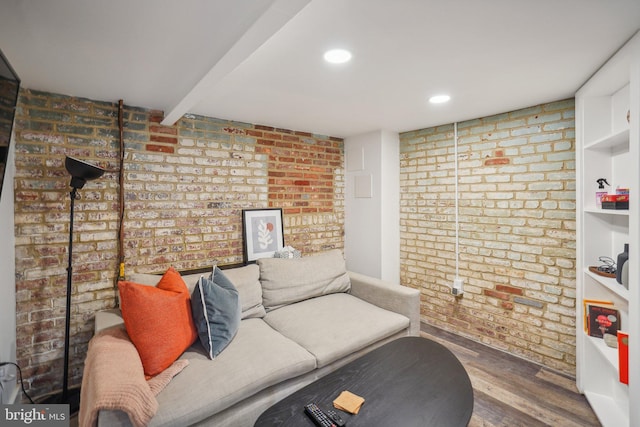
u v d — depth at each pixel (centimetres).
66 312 190
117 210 224
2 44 141
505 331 263
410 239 334
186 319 176
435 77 185
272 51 151
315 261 276
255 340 190
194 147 258
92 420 117
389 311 246
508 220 259
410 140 330
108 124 221
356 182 349
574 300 225
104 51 148
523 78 187
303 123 293
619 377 162
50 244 202
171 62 159
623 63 153
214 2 110
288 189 317
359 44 145
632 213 141
